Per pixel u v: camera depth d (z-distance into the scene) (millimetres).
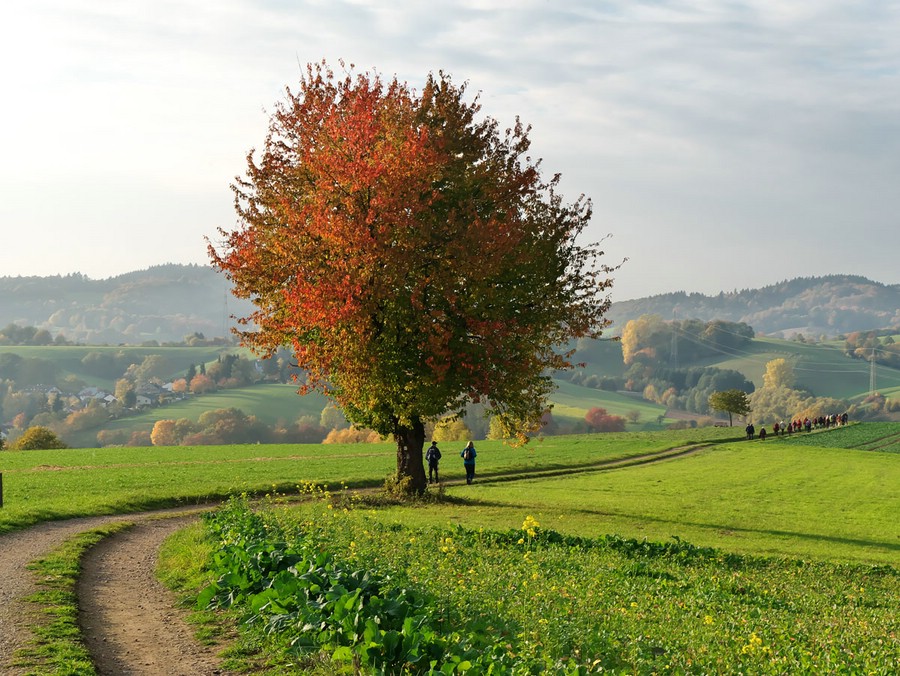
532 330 36125
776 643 12891
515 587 15430
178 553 22000
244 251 34812
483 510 34875
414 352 35156
